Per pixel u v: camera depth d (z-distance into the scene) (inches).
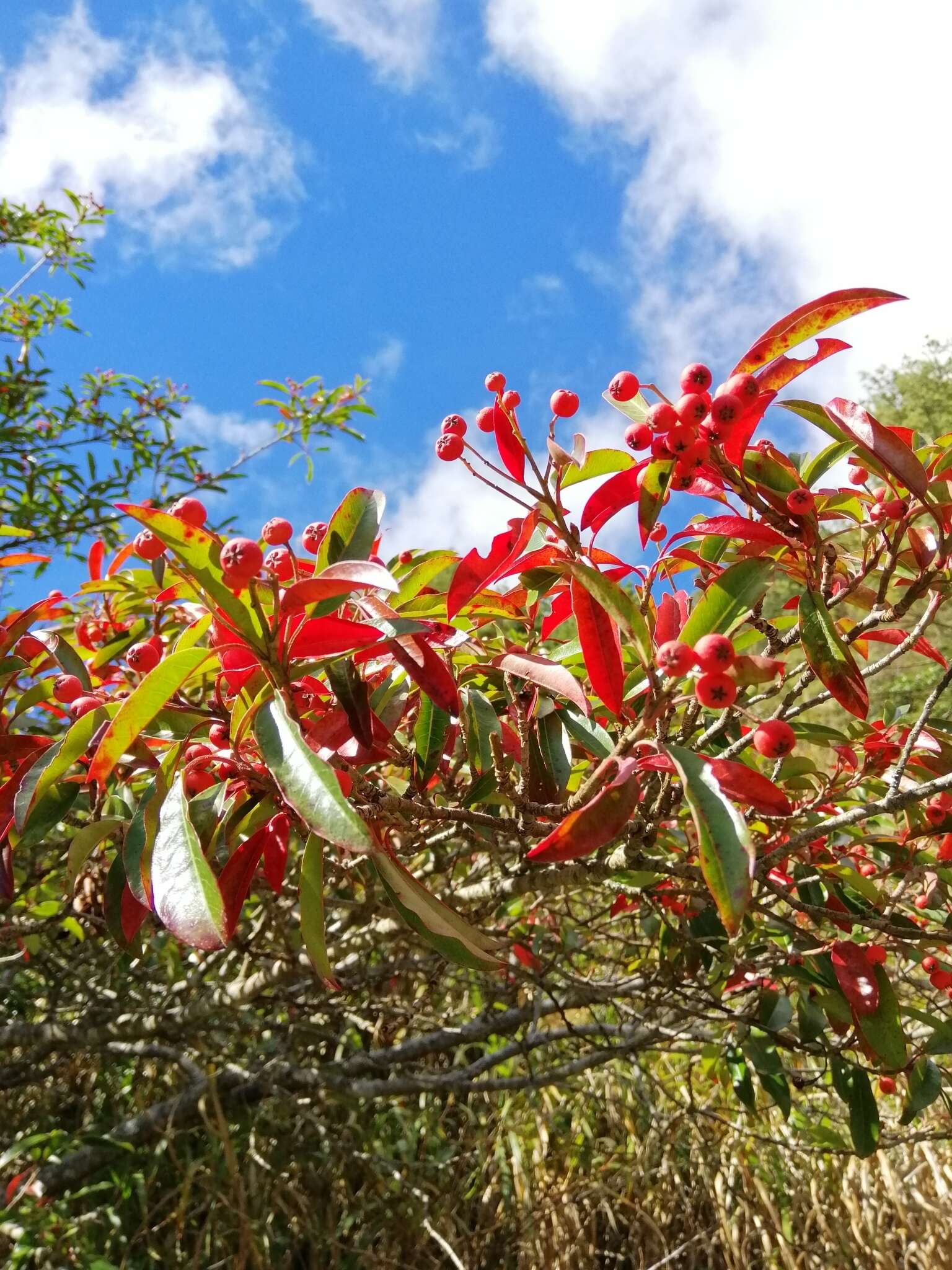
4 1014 173.2
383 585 51.4
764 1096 183.0
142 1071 184.4
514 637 105.4
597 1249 183.6
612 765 50.4
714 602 59.1
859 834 87.7
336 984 54.2
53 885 127.3
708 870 43.3
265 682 59.3
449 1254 167.2
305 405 231.5
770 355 63.0
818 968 96.0
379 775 75.0
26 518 181.8
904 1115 92.1
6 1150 156.4
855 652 85.5
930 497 60.9
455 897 94.6
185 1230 163.8
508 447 66.7
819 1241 167.3
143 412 225.0
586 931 136.7
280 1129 179.0
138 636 100.3
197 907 49.2
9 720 86.7
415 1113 194.1
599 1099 199.9
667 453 60.3
